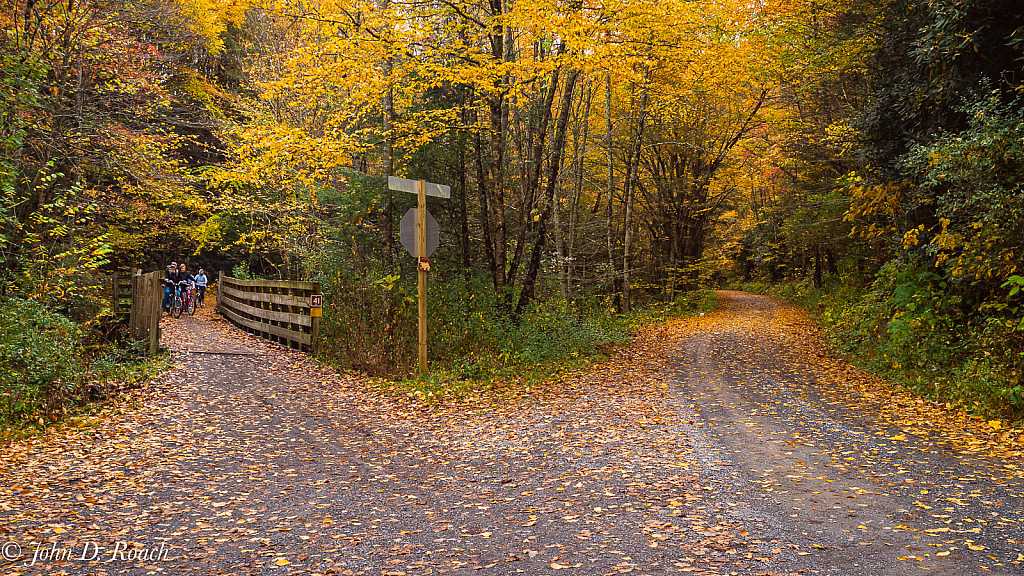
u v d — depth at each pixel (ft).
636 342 56.44
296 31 58.85
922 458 19.52
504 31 41.27
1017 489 16.10
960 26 32.48
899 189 40.73
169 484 18.04
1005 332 29.89
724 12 52.39
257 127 43.14
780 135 72.59
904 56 41.29
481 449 22.09
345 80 38.96
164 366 37.01
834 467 18.72
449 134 45.34
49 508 15.67
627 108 79.51
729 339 57.21
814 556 12.05
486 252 50.34
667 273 97.76
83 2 41.06
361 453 21.86
